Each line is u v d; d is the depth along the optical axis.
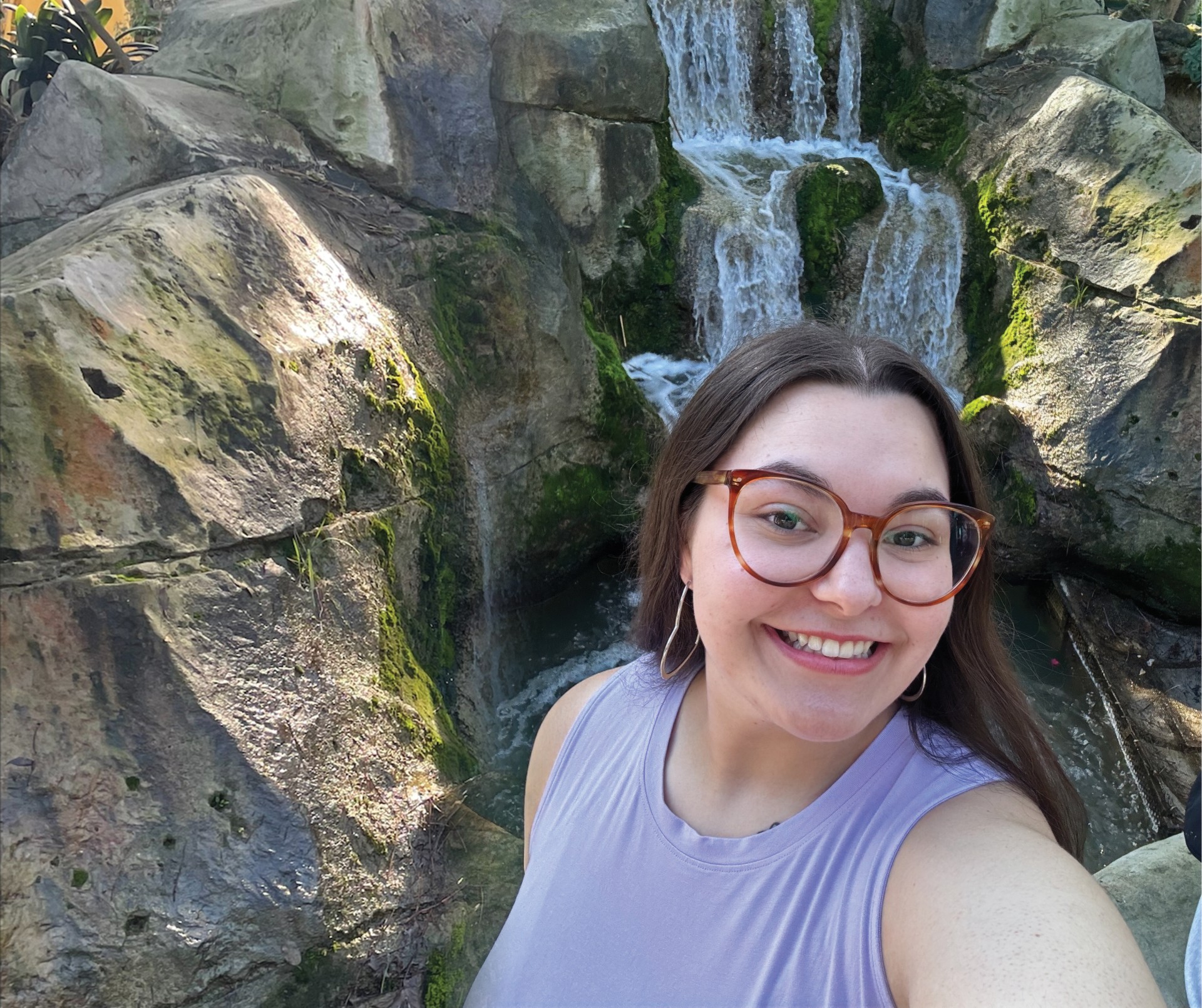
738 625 0.50
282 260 1.80
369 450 1.82
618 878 0.58
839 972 0.47
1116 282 2.89
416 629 1.92
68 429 1.26
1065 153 3.18
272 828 1.30
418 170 2.38
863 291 3.50
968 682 0.57
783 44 3.94
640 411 2.92
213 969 1.20
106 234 1.54
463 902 1.45
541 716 2.53
